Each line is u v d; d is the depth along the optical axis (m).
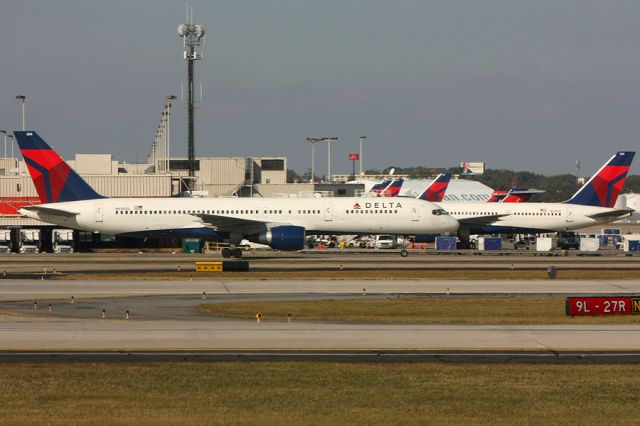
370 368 125.06
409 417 99.50
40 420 97.44
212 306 196.62
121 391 111.31
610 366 126.19
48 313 186.12
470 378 118.88
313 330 160.75
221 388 113.12
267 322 172.75
